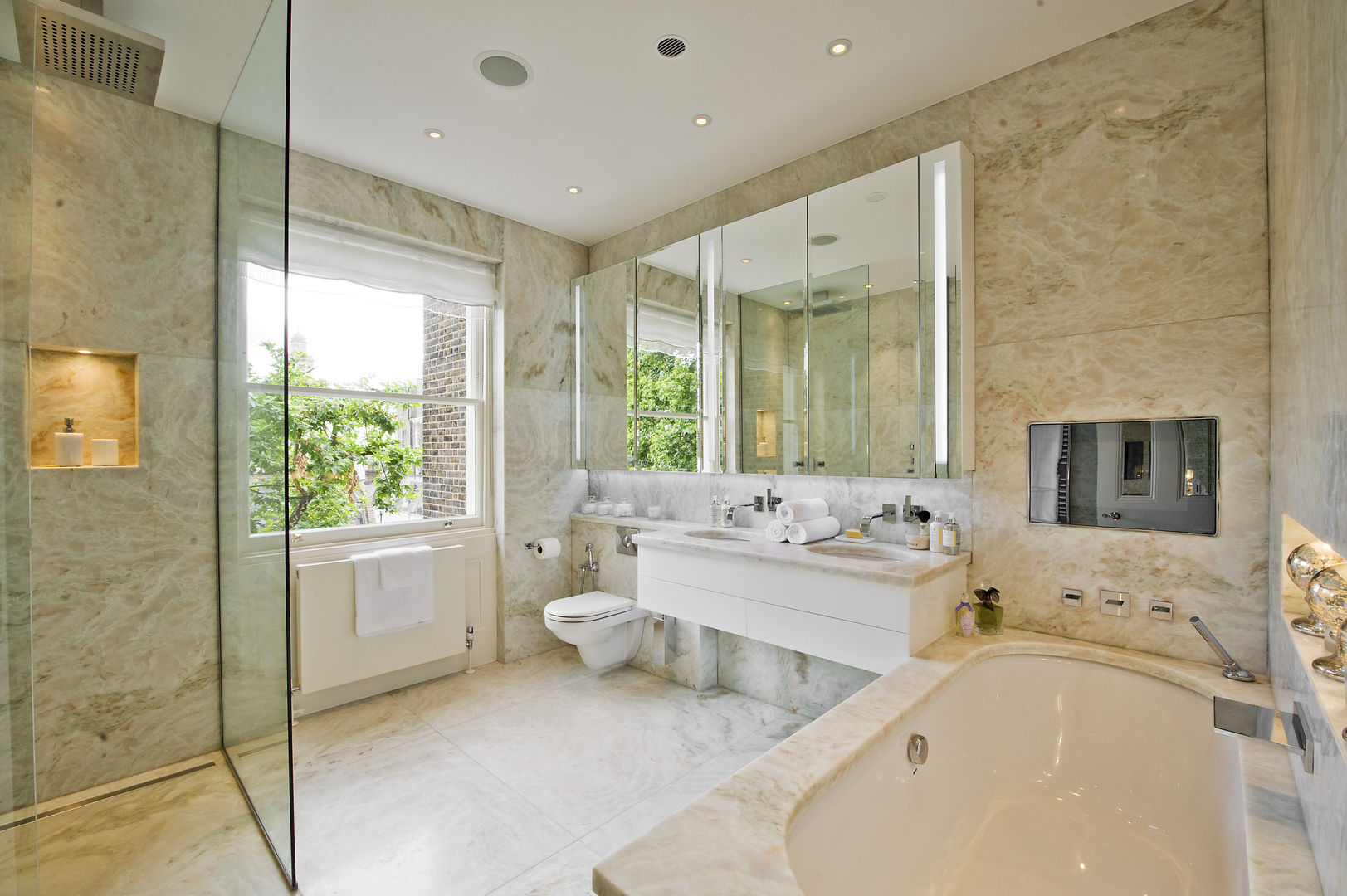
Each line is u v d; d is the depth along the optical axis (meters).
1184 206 1.84
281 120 1.59
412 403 3.24
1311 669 1.03
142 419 2.23
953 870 1.63
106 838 1.89
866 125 2.50
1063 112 2.06
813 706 2.72
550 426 3.70
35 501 2.04
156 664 2.27
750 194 2.97
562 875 1.73
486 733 2.58
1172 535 1.89
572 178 2.97
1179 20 1.85
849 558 2.29
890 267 2.32
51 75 1.92
